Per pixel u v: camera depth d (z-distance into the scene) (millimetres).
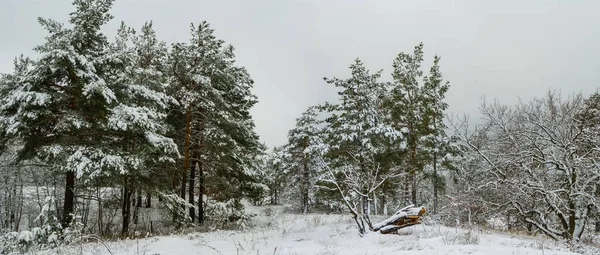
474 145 16984
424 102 22781
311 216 24531
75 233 12305
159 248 11617
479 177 17359
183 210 18406
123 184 16391
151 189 17312
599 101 15828
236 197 23500
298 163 36969
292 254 9586
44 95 13352
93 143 15148
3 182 20656
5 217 22281
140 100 17047
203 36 20344
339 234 13492
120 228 18906
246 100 24391
